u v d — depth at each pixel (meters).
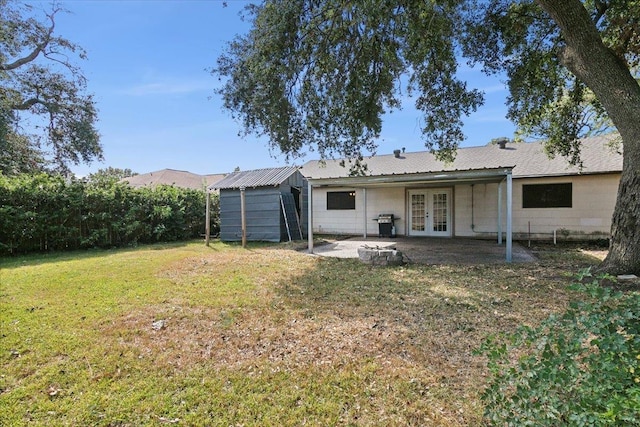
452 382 2.70
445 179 8.80
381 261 7.48
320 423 2.25
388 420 2.26
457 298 4.88
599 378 1.38
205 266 7.30
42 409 2.38
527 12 7.31
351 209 14.59
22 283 5.68
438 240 12.27
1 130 13.99
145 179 23.25
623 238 5.54
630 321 1.51
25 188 9.56
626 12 6.21
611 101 5.44
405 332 3.70
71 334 3.61
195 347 3.37
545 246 10.48
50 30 15.48
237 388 2.66
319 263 7.75
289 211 12.68
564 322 1.68
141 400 2.50
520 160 12.42
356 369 2.92
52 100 16.75
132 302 4.71
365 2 5.37
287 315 4.26
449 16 6.57
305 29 6.11
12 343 3.36
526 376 1.62
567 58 5.82
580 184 11.02
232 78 7.04
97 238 10.76
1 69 13.71
